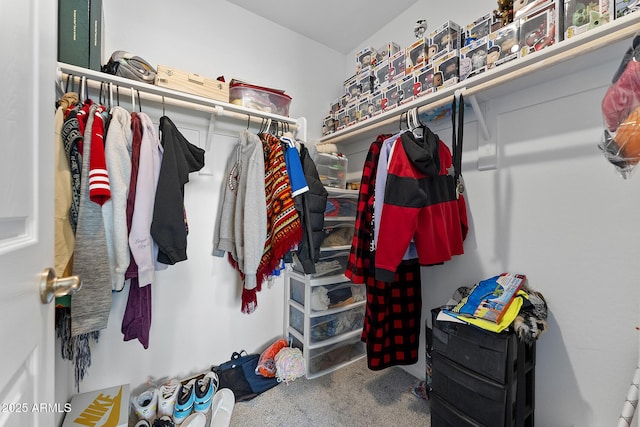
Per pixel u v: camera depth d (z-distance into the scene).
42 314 0.50
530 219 1.14
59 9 1.04
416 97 1.36
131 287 1.11
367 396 1.43
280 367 1.53
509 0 1.08
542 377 1.09
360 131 1.54
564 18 0.89
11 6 0.41
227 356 1.65
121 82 1.15
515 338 0.95
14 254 0.40
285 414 1.30
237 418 1.27
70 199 0.86
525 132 1.14
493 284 1.16
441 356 1.12
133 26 1.39
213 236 1.57
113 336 1.30
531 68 0.89
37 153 0.49
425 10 1.64
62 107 0.91
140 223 1.01
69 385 1.17
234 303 1.66
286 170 1.36
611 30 0.76
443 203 1.20
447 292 1.46
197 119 1.50
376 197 1.19
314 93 2.09
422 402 1.38
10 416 0.38
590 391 0.97
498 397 0.93
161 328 1.44
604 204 0.94
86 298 0.87
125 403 1.17
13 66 0.41
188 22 1.55
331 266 1.70
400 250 1.06
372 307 1.45
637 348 0.87
